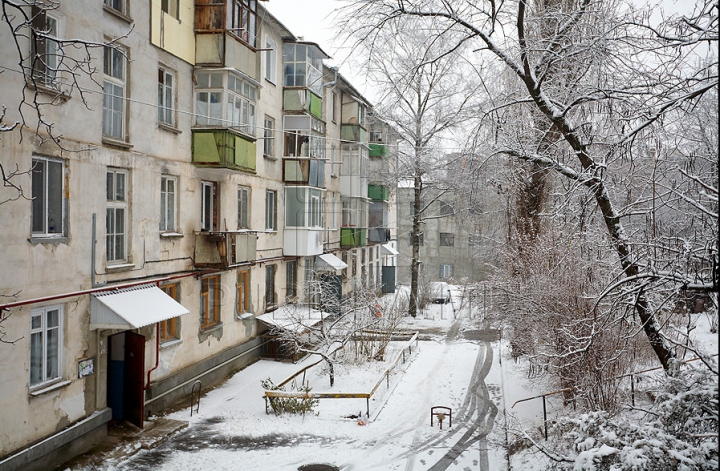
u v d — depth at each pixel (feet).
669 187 26.96
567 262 41.70
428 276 132.57
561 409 41.50
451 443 40.01
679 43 24.34
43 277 32.94
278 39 70.08
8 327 30.27
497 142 37.27
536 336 45.91
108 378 40.78
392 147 102.17
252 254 59.06
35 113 32.17
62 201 34.91
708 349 41.57
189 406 46.75
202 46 51.01
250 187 62.85
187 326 49.90
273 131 69.72
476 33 32.01
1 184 29.66
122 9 41.01
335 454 37.50
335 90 95.76
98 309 37.09
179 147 48.85
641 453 21.12
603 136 34.40
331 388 53.47
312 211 76.13
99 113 37.93
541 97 32.30
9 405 30.42
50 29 33.58
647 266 28.60
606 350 34.86
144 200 43.42
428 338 83.25
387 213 120.78
